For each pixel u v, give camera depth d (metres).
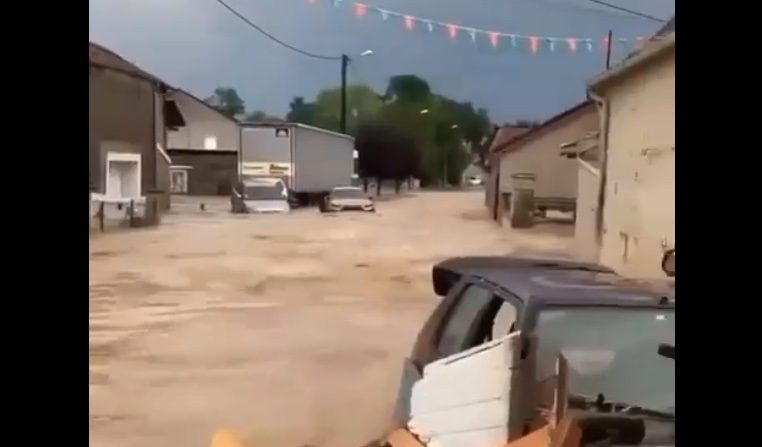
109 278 13.00
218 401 6.71
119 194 22.69
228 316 10.26
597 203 14.19
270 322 10.01
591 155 15.28
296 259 15.91
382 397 6.79
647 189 11.66
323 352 8.39
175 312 10.52
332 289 12.38
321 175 27.62
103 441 5.84
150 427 6.13
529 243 17.03
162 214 24.23
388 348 8.67
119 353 8.23
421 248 17.28
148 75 23.23
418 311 10.88
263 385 7.20
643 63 11.73
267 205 25.31
